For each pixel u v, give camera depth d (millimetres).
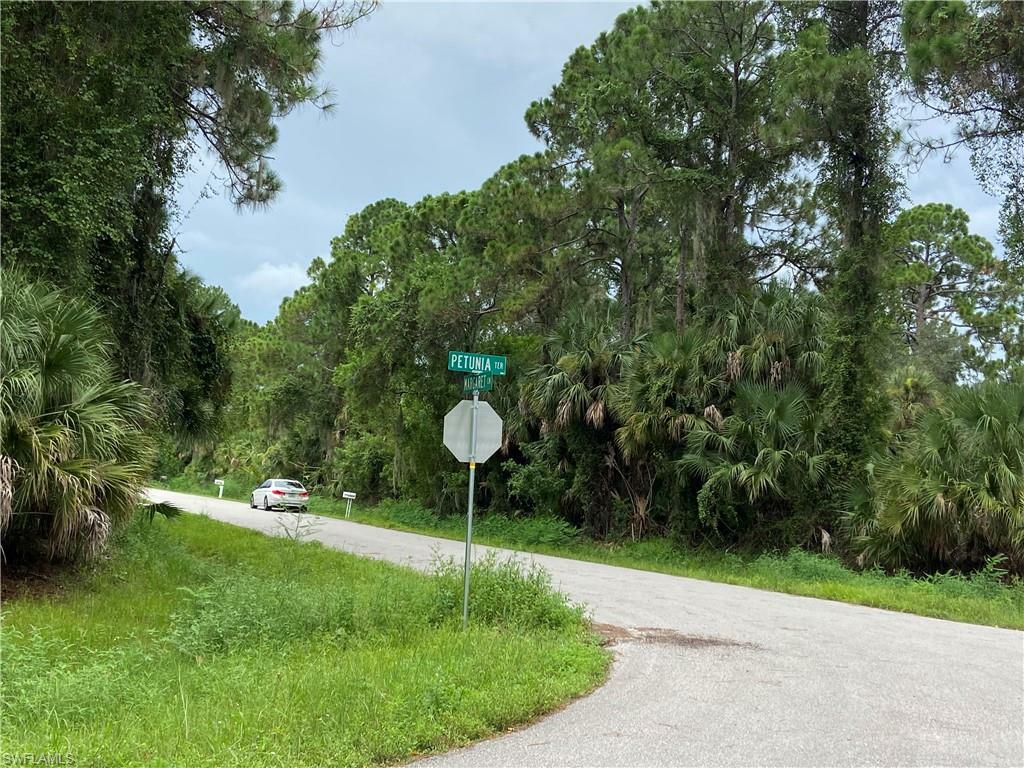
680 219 24094
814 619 11641
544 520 27078
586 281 31672
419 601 9125
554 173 26734
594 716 5992
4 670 5668
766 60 23484
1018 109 17312
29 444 9195
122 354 15727
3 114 12125
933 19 16469
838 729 5789
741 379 21531
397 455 35375
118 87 13477
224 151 17531
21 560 10641
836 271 23281
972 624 12172
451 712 5609
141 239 16125
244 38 14914
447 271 27875
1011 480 15008
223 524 23484
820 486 20031
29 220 12445
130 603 9852
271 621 8039
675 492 22734
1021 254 19188
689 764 4938
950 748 5383
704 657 8414
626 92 23625
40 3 12500
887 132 19438
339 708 5355
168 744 4609
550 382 25406
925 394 25875
